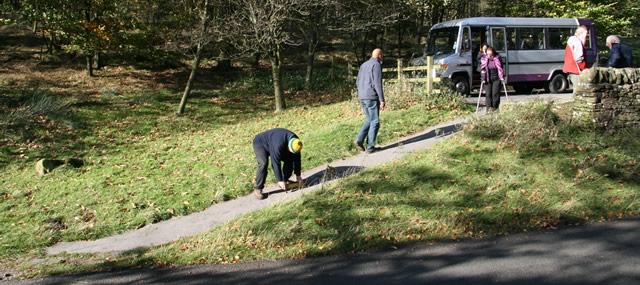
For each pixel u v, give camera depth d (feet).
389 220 22.26
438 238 20.48
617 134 30.83
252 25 54.24
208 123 52.44
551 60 56.34
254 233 22.08
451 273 17.11
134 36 68.18
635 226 20.85
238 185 29.32
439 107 41.86
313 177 28.91
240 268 18.85
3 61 71.87
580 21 57.98
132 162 36.96
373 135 31.63
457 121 37.86
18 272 20.44
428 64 43.29
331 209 23.66
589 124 31.12
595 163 27.22
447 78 49.93
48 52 78.13
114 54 81.05
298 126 45.78
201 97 63.82
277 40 53.11
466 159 28.35
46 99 51.34
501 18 54.44
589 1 72.74
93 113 51.83
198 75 77.97
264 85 73.51
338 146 33.81
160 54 71.00
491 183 25.53
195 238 22.63
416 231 21.13
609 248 18.67
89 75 69.62
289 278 17.57
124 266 20.13
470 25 52.60
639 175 26.20
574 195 24.13
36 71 69.31
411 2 82.48
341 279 17.19
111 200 28.91
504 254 18.54
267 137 26.45
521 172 26.50
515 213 22.41
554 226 21.24
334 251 19.79
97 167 36.04
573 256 18.08
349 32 82.12
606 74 31.35
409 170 27.55
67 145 42.34
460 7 92.02
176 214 26.61
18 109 46.91
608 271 16.74
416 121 38.24
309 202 24.64
